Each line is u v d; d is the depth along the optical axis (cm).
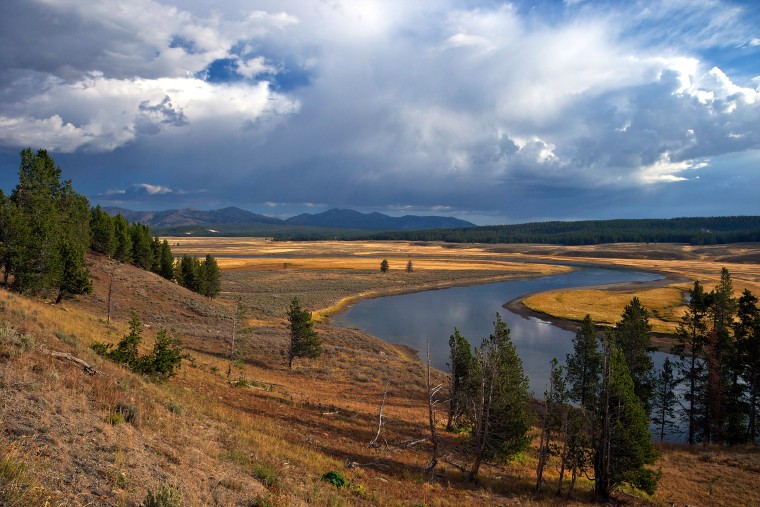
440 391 4409
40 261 4191
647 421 2333
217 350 4869
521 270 18038
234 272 15962
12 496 707
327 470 1781
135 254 8562
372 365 5262
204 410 2050
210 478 1207
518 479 2447
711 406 3650
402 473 2095
